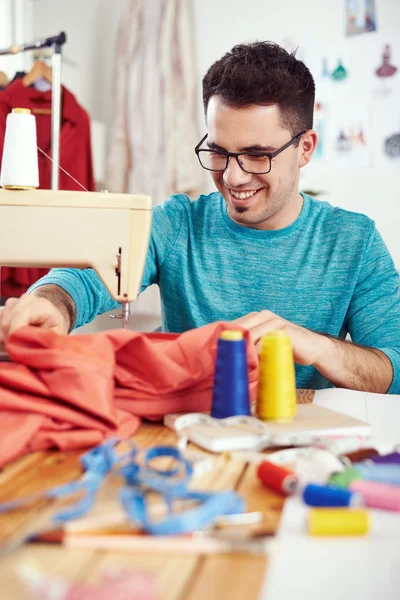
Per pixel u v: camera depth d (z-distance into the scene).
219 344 1.07
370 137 3.64
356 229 1.83
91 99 4.00
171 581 0.57
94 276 1.66
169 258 1.89
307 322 1.81
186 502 0.74
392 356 1.60
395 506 0.72
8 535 0.65
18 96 3.39
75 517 0.68
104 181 3.84
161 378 1.09
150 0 3.73
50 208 1.31
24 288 3.36
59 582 0.54
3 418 0.95
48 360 1.02
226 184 1.64
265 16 3.73
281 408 1.07
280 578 0.58
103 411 0.98
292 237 1.83
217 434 0.97
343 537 0.66
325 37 3.67
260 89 1.53
